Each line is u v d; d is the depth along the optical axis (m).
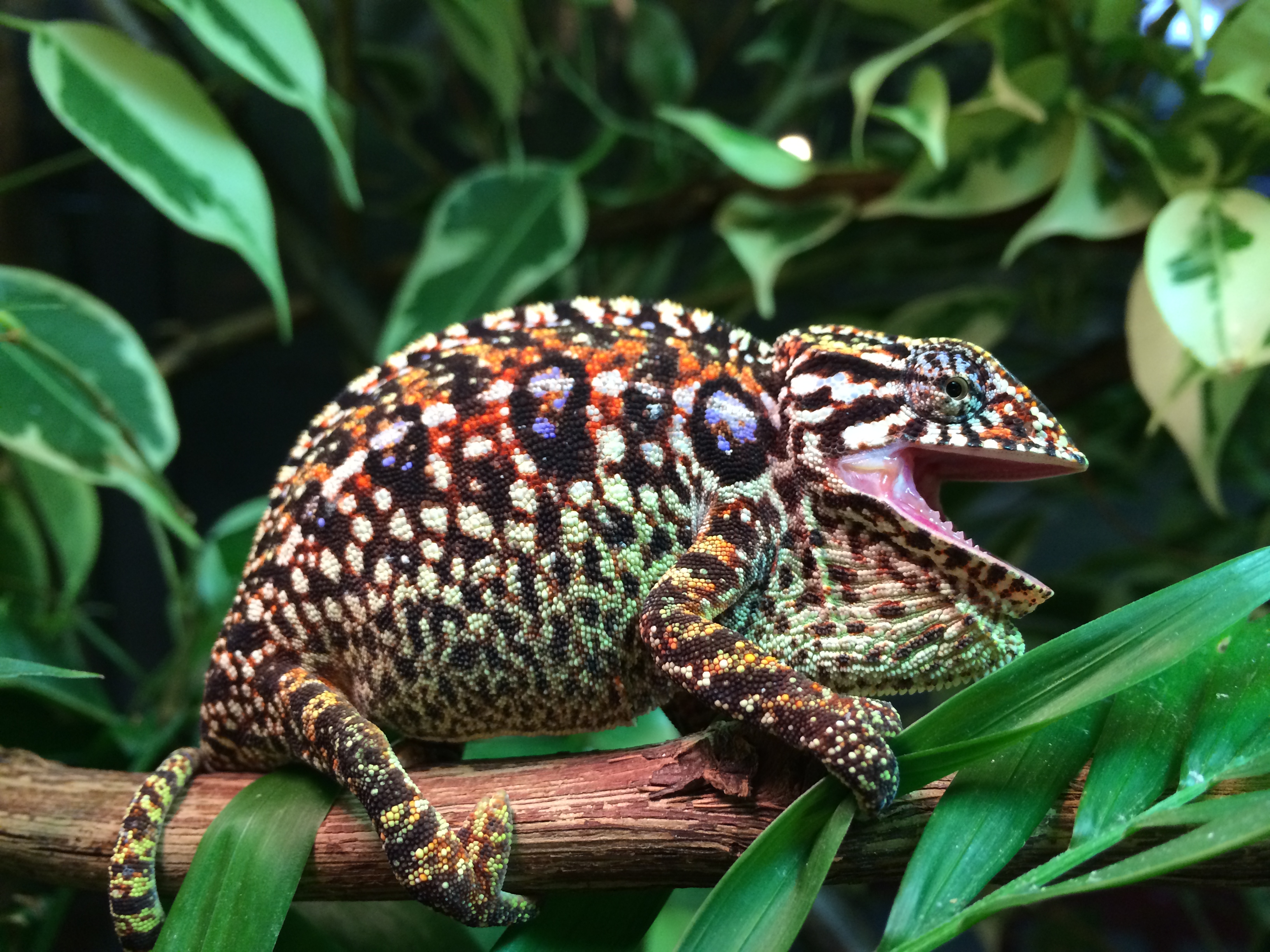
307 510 0.10
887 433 0.09
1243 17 0.12
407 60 0.20
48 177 0.20
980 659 0.10
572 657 0.10
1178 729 0.08
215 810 0.10
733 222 0.17
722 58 0.24
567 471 0.10
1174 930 0.22
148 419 0.12
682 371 0.10
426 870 0.09
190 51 0.18
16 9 0.18
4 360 0.12
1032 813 0.08
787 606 0.10
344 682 0.10
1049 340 0.22
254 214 0.12
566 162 0.24
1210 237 0.12
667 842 0.09
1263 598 0.08
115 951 0.21
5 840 0.11
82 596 0.20
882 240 0.19
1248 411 0.19
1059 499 0.22
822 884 0.08
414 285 0.16
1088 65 0.14
